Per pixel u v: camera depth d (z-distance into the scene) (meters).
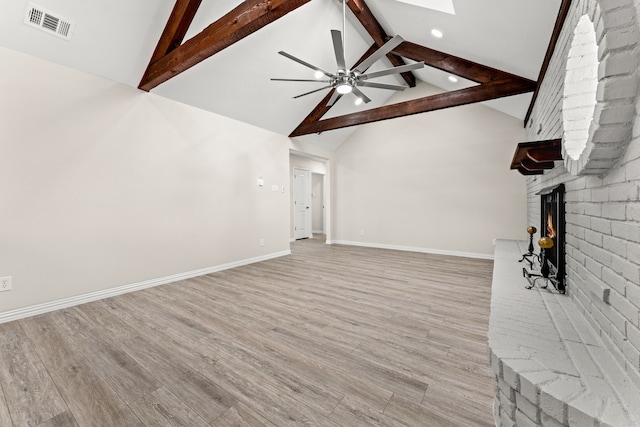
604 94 0.90
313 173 8.69
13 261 2.33
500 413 1.14
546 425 0.91
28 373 1.58
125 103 3.04
